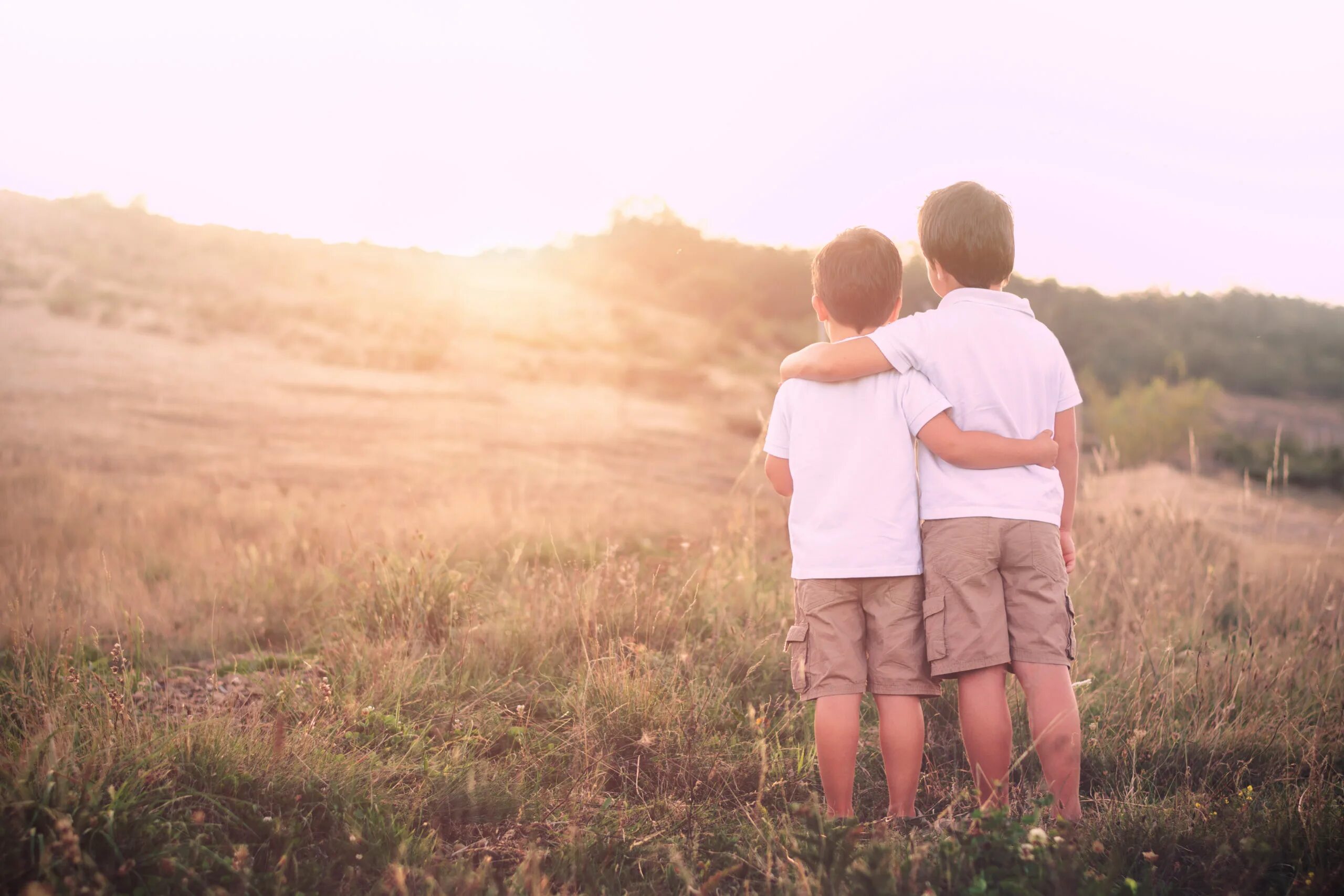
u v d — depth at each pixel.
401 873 1.83
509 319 33.66
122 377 18.50
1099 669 3.96
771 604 4.42
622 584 4.20
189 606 4.79
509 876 2.17
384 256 41.28
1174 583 5.54
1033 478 2.44
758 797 2.42
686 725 3.05
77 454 11.97
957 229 2.58
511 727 3.05
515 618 4.03
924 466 2.50
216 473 11.41
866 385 2.50
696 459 16.36
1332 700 3.68
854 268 2.62
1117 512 7.17
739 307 44.00
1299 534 9.09
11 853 1.81
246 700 3.29
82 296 24.61
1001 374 2.45
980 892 1.75
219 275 30.81
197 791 2.27
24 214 32.53
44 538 6.64
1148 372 33.00
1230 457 19.67
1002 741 2.35
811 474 2.51
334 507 8.59
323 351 24.28
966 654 2.33
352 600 4.43
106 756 2.29
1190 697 3.63
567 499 10.58
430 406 19.78
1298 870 2.06
